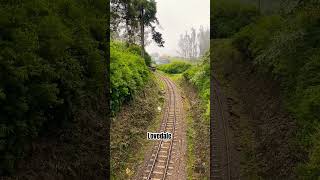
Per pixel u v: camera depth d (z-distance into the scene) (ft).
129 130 51.78
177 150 50.24
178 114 70.23
